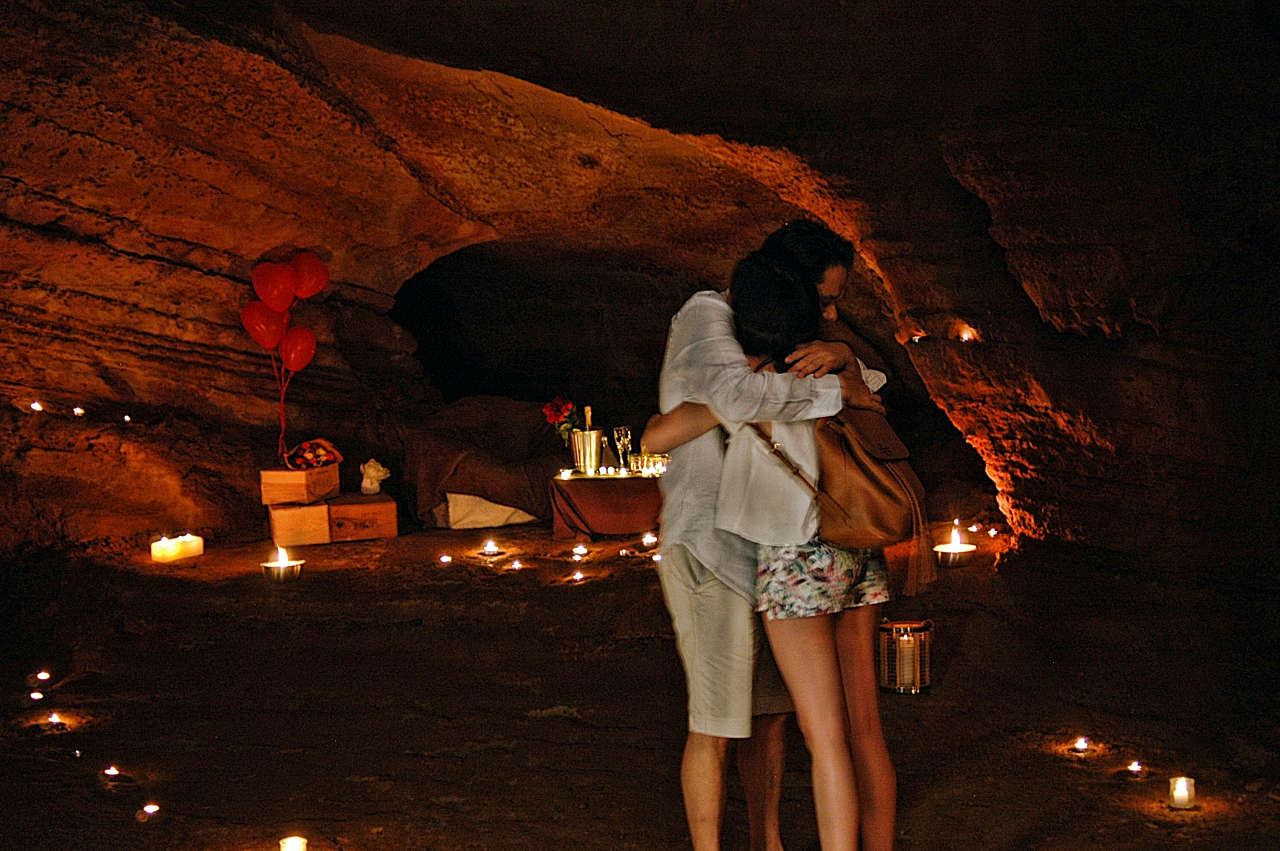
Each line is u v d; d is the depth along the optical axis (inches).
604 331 616.4
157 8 319.0
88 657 263.9
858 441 123.3
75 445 378.3
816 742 122.6
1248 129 227.5
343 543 390.9
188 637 277.3
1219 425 239.1
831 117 310.3
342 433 458.0
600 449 405.7
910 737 192.9
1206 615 229.3
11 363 379.9
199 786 183.5
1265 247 229.6
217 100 356.8
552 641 267.3
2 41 309.7
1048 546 295.0
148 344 412.8
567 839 157.5
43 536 354.0
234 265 427.8
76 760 197.5
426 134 391.9
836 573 124.8
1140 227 245.8
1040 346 282.8
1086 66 253.9
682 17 311.0
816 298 129.9
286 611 294.5
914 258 309.4
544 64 330.6
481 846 155.8
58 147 347.6
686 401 131.0
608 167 399.9
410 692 233.5
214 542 390.3
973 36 269.7
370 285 487.5
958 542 295.4
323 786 181.9
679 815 165.2
